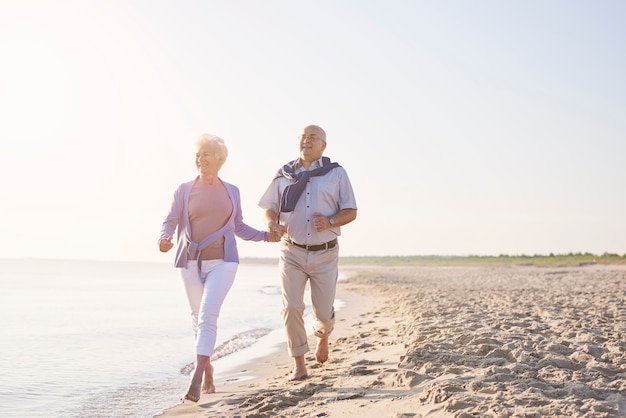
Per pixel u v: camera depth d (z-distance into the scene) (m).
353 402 3.78
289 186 4.69
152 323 9.60
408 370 4.18
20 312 11.34
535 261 51.53
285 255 4.74
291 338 4.78
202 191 4.41
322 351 5.14
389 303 12.88
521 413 2.98
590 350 4.96
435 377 4.07
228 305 13.83
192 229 4.41
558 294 13.16
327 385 4.36
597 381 3.76
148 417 3.91
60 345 7.11
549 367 4.18
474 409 3.14
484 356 4.75
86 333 8.21
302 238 4.67
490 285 20.17
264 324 9.89
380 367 4.82
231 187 4.51
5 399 4.41
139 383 5.08
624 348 5.05
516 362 4.46
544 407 3.11
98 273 47.25
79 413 4.05
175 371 5.64
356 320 9.67
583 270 35.00
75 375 5.35
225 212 4.42
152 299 15.78
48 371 5.50
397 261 91.75
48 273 44.50
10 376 5.21
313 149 4.74
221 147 4.42
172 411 4.03
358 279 29.14
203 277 4.43
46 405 4.28
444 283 23.03
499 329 6.54
